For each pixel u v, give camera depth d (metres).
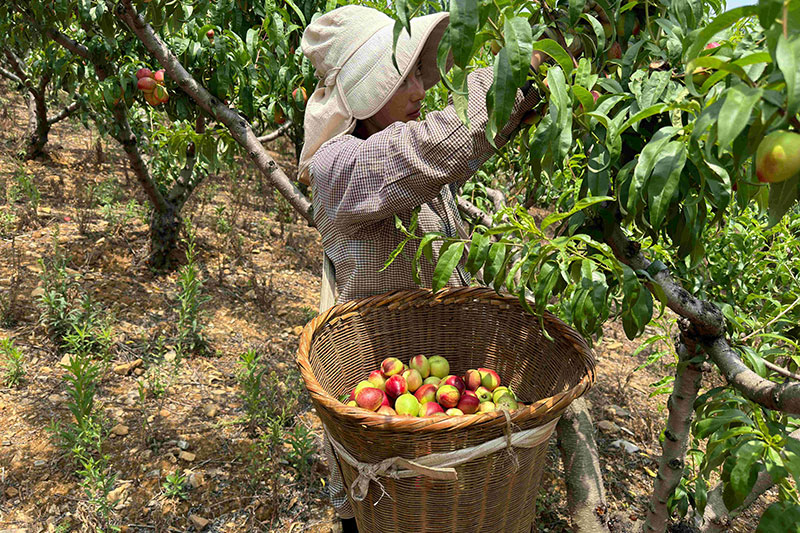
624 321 1.24
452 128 1.34
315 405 1.42
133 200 6.25
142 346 4.09
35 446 3.07
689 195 1.10
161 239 5.16
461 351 1.99
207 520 2.72
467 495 1.38
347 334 1.82
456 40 0.84
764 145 0.64
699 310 1.36
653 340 2.31
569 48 1.21
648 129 1.21
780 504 1.01
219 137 3.07
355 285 1.81
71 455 3.00
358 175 1.52
